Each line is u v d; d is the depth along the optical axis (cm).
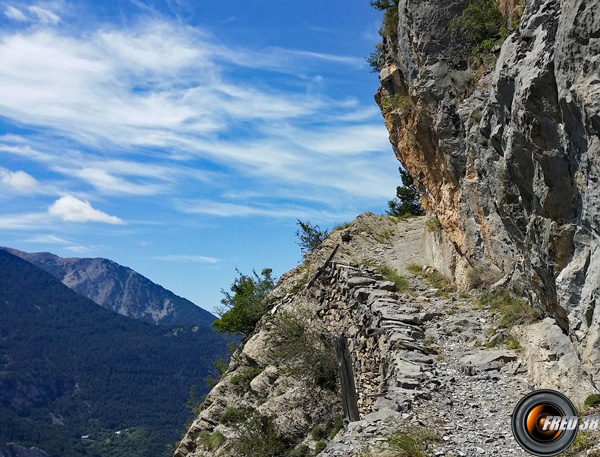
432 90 1731
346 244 2755
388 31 2069
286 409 1897
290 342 2050
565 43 761
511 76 960
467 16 1623
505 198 1150
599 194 765
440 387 1209
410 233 2812
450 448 920
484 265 1739
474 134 1498
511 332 1386
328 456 956
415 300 1839
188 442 2325
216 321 2956
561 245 903
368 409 1556
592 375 788
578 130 786
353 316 1853
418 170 2148
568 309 871
